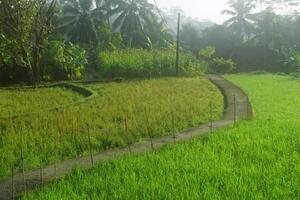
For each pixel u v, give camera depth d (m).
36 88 24.38
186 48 55.56
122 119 13.91
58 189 7.10
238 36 53.78
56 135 11.31
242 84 28.30
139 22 46.09
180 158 8.71
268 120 13.66
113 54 32.91
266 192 6.70
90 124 12.85
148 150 9.99
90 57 37.97
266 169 7.76
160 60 32.84
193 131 12.68
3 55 28.23
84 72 34.22
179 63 33.72
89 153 10.12
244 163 8.23
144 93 20.50
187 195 6.49
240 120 14.17
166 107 16.05
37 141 10.76
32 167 8.97
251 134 11.05
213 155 8.80
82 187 7.11
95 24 45.03
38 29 28.12
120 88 23.06
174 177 7.39
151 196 6.57
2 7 27.03
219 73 42.31
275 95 22.02
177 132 12.54
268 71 45.62
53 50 30.86
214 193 6.58
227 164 8.10
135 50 35.09
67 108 15.91
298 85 27.95
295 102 19.42
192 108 16.27
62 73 31.52
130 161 8.55
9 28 27.47
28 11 27.44
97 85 24.91
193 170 7.83
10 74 29.34
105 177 7.66
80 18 44.25
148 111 15.13
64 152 10.06
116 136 11.39
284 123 12.86
